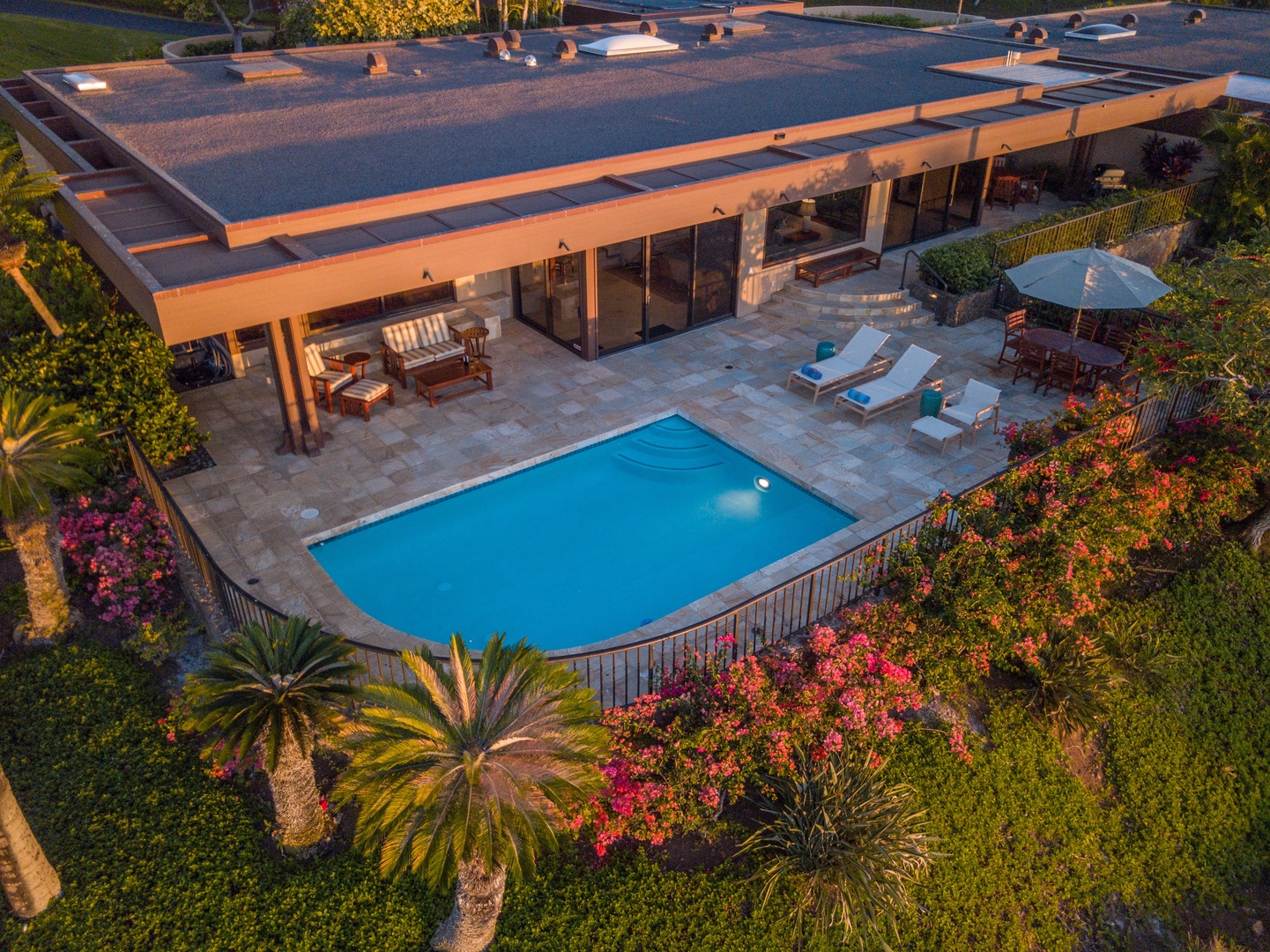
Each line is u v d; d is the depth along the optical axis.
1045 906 10.52
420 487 14.34
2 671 10.97
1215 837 11.63
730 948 9.08
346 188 15.17
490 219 14.77
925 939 9.84
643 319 18.84
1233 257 15.19
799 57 26.56
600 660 9.44
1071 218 22.12
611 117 19.77
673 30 30.83
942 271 19.72
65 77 21.70
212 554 12.81
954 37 30.83
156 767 10.02
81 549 12.02
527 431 15.91
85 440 11.36
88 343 13.24
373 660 10.99
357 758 7.29
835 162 18.00
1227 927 10.88
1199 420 14.70
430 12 29.78
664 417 16.61
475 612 12.16
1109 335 17.95
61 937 8.60
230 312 12.45
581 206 15.18
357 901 8.99
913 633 11.11
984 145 20.36
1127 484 13.27
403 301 18.91
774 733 9.64
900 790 10.52
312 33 29.97
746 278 20.02
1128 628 13.13
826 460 15.14
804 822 9.52
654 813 9.42
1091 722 11.79
